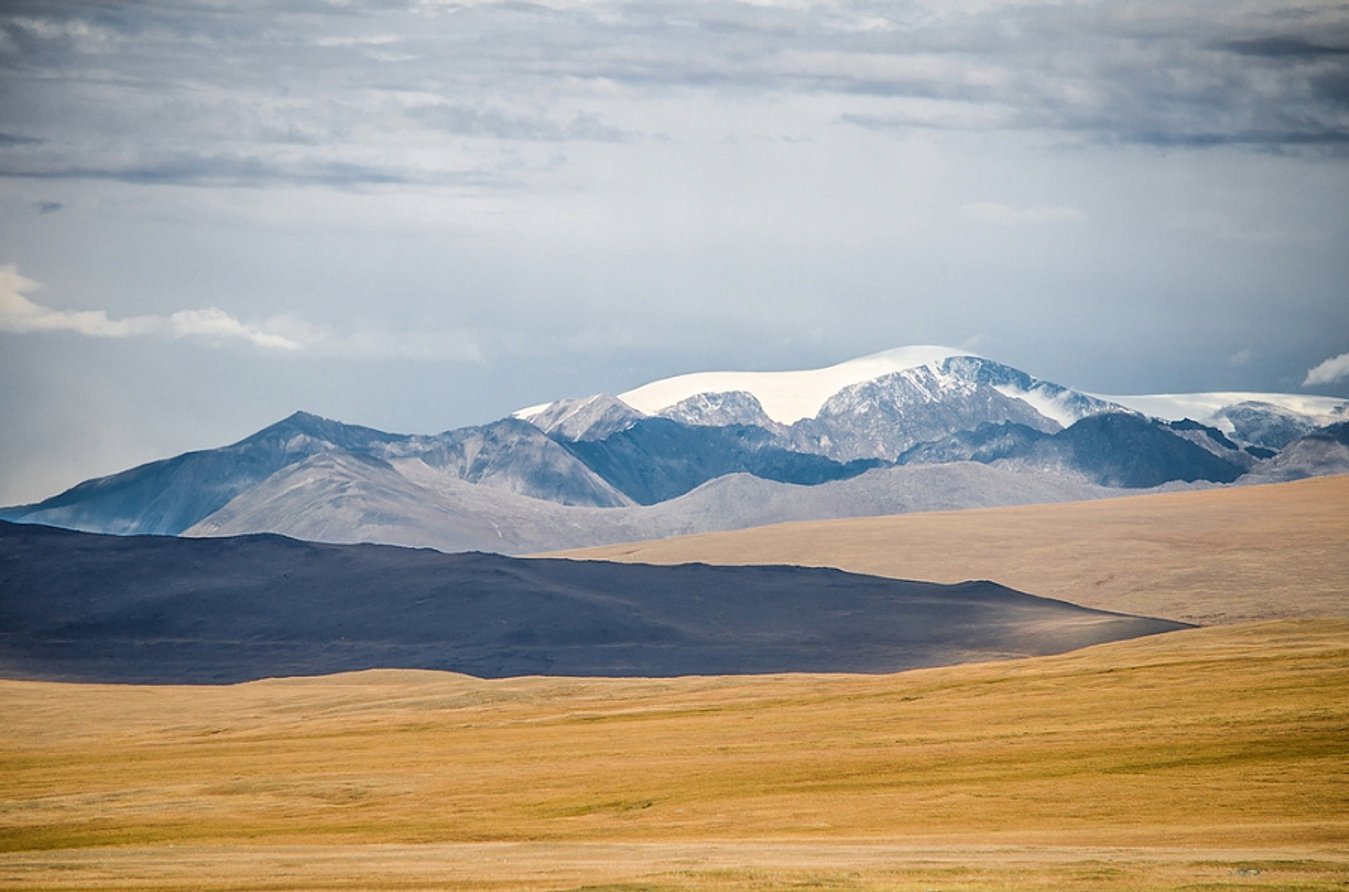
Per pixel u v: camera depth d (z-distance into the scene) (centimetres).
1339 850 18625
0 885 17938
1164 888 15362
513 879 17162
